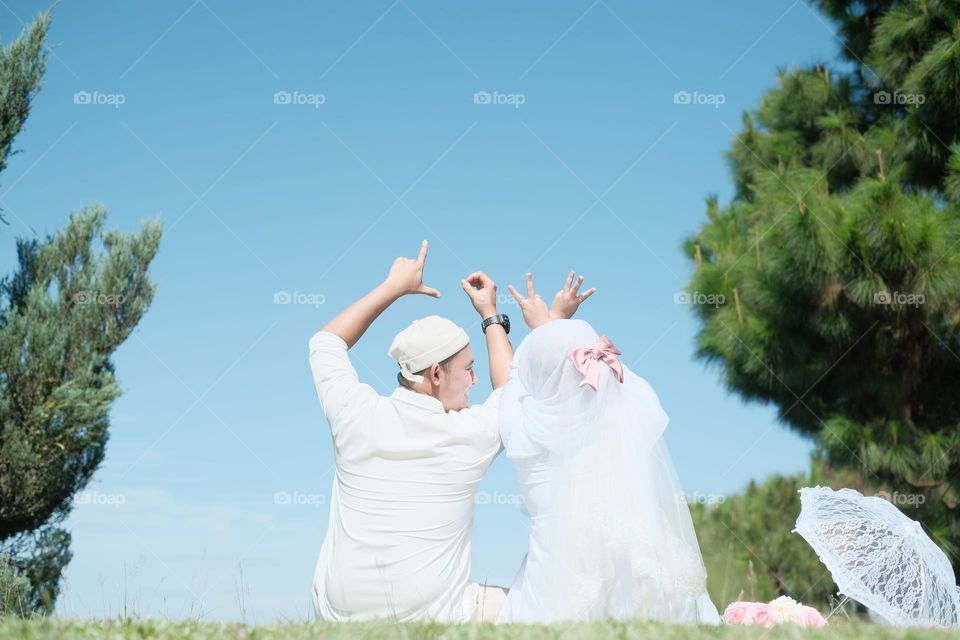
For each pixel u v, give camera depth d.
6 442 7.64
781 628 2.60
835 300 8.55
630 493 2.88
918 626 2.79
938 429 8.82
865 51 9.85
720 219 9.99
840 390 9.28
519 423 3.05
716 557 8.76
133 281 8.26
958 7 8.77
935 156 8.97
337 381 3.18
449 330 3.18
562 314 3.67
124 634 2.47
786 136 10.04
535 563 2.90
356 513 3.05
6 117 7.88
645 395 3.03
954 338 8.46
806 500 3.44
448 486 3.05
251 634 2.53
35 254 8.16
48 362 7.84
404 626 2.52
